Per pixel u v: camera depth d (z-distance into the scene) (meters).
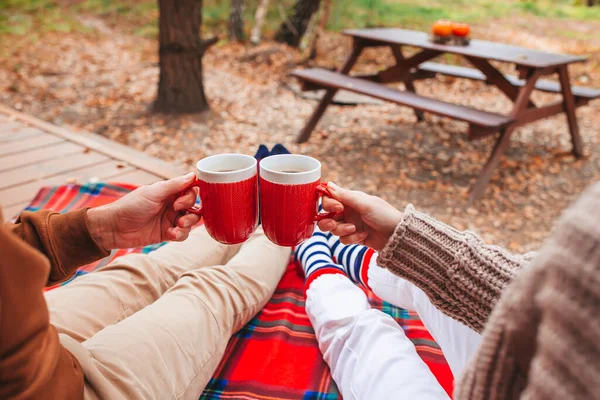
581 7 11.86
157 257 1.63
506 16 10.57
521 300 0.57
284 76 6.64
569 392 0.48
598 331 0.47
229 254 1.85
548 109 4.00
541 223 3.28
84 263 1.07
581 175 4.05
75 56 6.98
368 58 7.76
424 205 3.45
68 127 4.52
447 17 9.99
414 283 1.12
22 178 2.79
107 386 0.90
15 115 3.82
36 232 1.02
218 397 1.40
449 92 6.47
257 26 7.93
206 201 0.99
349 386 1.27
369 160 4.16
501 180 3.88
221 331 1.32
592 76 6.99
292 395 1.40
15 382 0.68
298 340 1.62
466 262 1.03
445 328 1.22
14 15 8.41
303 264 1.78
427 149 4.44
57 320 1.26
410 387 1.10
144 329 1.12
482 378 0.65
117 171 2.96
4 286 0.63
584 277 0.48
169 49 4.70
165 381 1.08
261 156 1.61
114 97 5.39
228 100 5.55
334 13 8.97
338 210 1.09
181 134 4.50
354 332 1.33
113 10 9.48
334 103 5.48
